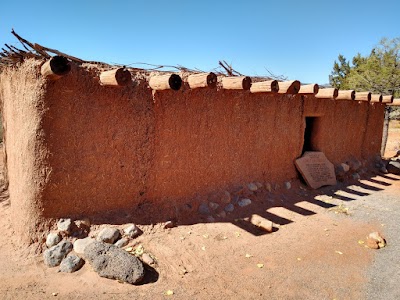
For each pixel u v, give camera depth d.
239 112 6.18
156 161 5.06
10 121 5.09
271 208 6.25
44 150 4.14
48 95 4.07
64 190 4.34
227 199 5.92
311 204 6.73
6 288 3.54
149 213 4.97
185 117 5.31
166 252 4.36
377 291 3.82
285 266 4.30
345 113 8.78
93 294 3.50
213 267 4.18
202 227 5.11
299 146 7.72
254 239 5.00
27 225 4.33
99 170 4.57
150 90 4.89
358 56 20.62
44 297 3.42
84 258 4.05
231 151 6.16
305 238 5.17
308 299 3.64
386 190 8.09
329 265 4.39
